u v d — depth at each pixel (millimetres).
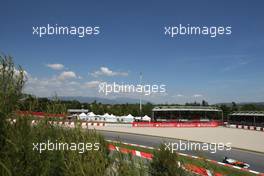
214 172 6875
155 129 50156
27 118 4547
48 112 5328
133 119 63500
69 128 5539
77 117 5730
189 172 7266
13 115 4434
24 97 4691
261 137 40719
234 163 23281
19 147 4199
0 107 4238
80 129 5461
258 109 81938
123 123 60438
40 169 4414
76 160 4891
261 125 52406
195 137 39719
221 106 84000
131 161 5371
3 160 4016
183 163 7430
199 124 55375
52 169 4789
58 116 5473
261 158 27031
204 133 44781
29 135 4395
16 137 4238
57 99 5648
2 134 4219
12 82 4480
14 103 4457
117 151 5492
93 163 4852
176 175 7207
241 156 27594
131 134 42281
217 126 56188
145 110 68000
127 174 5066
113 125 55406
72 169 4793
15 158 4125
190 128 53156
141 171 5340
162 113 55438
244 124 55875
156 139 37375
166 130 48750
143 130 47969
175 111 55469
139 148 25875
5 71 4441
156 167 7320
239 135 42812
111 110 66688
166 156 7379
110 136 38594
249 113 55406
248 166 23203
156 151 7574
